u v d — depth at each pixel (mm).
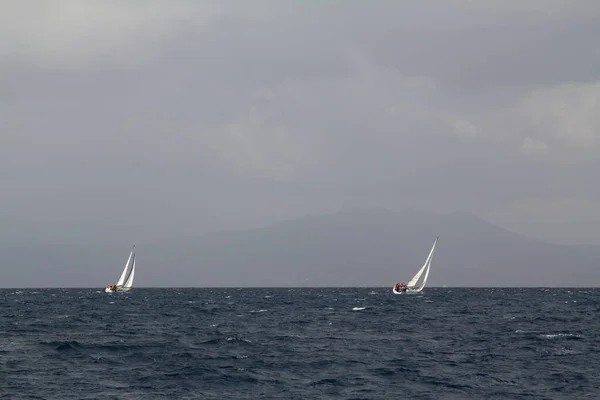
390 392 144625
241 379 158125
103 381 155375
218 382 154625
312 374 165625
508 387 150375
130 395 140625
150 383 153250
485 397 140125
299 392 144250
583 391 146125
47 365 178250
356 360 188375
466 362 185875
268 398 138500
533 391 146125
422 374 165875
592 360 190375
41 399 136125
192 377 160375
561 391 146125
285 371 169500
